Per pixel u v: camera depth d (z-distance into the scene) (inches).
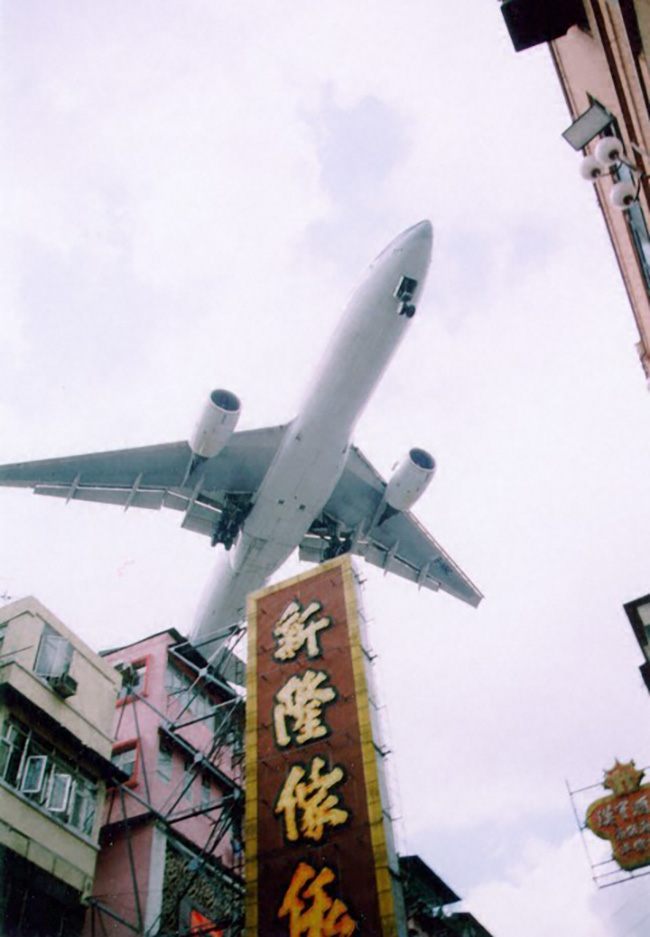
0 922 550.6
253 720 671.1
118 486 1167.6
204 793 872.3
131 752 832.9
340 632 698.8
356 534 1302.9
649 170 406.0
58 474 1116.5
